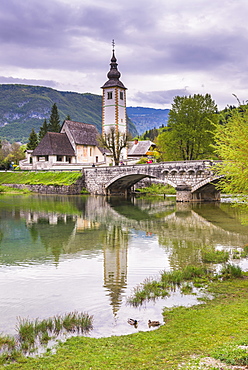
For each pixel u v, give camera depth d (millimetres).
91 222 53750
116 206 75062
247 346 14156
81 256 33156
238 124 24250
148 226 49656
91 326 18109
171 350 14898
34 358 15008
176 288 23500
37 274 27562
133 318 18969
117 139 109938
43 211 66938
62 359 14773
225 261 30516
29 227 49438
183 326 17547
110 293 23109
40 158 124250
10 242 39656
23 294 23156
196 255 32906
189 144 89000
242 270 27422
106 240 40406
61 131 130125
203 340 15648
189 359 13703
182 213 62562
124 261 31172
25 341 16531
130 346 15680
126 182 102188
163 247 36469
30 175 119500
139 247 36594
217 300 21141
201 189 77062
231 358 13070
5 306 21219
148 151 144875
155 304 20828
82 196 98750
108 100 121750
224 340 15414
